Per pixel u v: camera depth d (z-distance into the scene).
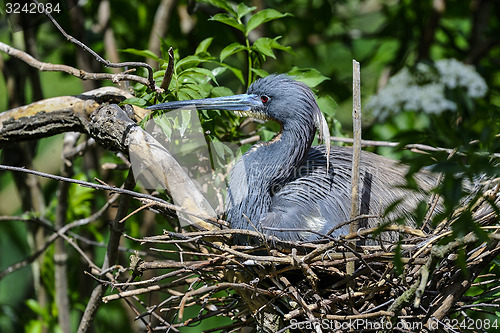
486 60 15.24
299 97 10.20
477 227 6.70
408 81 12.27
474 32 14.95
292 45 15.59
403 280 7.99
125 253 14.01
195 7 12.81
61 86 18.11
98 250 15.89
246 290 8.66
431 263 7.37
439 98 11.84
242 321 9.23
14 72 12.76
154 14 15.14
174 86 9.95
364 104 14.48
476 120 10.69
